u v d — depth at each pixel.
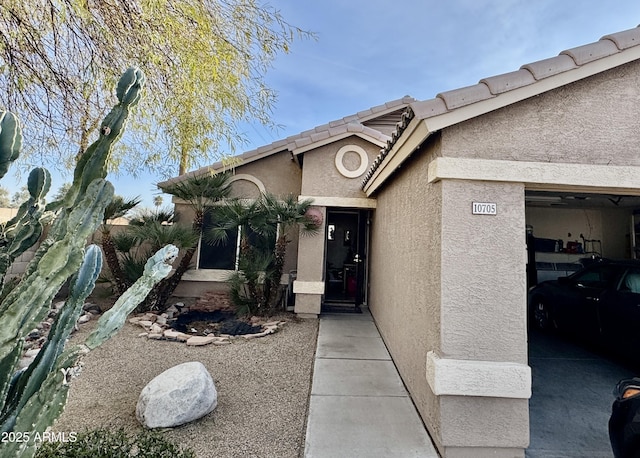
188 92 3.84
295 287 8.53
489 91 3.20
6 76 3.20
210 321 8.07
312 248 8.62
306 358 5.68
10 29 2.93
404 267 4.98
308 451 3.20
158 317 7.60
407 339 4.62
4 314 1.48
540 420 3.87
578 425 3.77
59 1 2.88
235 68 3.99
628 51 3.30
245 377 4.88
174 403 3.56
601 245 9.41
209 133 4.23
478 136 3.38
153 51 3.44
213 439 3.37
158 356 5.54
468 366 3.13
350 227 11.63
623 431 2.69
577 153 3.35
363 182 8.17
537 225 9.57
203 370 4.01
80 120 3.72
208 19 3.61
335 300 10.66
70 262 1.57
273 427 3.61
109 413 3.76
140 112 3.84
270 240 9.49
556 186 3.43
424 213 3.96
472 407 3.14
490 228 3.30
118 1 3.17
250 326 7.61
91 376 4.72
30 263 1.67
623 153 3.36
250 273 8.01
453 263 3.28
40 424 1.46
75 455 2.20
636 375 5.16
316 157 8.92
